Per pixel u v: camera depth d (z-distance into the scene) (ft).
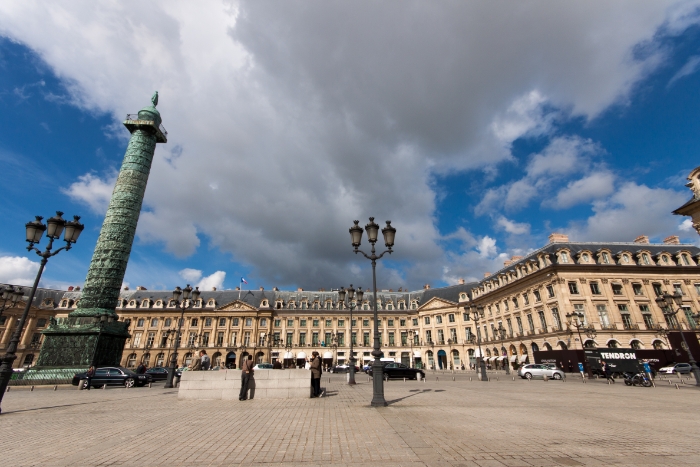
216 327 249.55
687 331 153.28
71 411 42.80
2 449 24.53
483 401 50.11
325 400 51.31
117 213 117.29
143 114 131.75
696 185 86.69
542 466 19.95
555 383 93.91
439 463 20.62
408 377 107.45
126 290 277.64
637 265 167.63
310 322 262.88
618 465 20.10
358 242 53.52
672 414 38.60
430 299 263.70
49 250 48.08
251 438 27.20
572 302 158.71
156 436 28.17
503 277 209.56
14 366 227.40
